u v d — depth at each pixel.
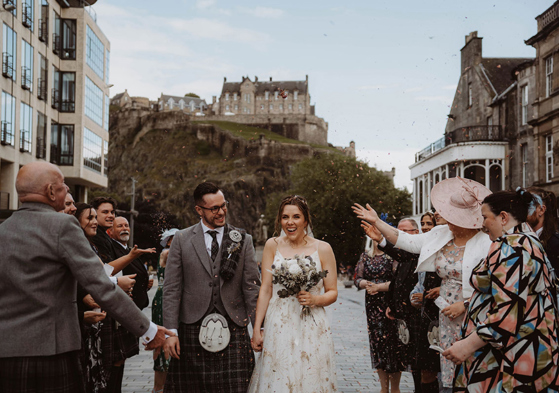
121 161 140.62
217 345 4.70
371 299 6.58
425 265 4.79
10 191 27.67
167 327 4.69
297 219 4.66
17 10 27.78
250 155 124.81
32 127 30.25
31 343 3.15
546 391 3.37
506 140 29.94
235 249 4.90
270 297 4.68
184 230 5.05
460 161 31.20
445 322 4.64
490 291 3.64
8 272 3.20
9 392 3.12
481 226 4.46
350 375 7.76
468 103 36.69
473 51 36.00
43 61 31.81
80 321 4.32
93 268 3.31
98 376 4.82
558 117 23.94
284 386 4.33
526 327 3.36
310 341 4.45
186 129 135.88
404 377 7.96
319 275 4.51
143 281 5.92
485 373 3.52
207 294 4.81
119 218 6.00
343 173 49.19
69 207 4.87
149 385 7.22
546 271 3.50
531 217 4.37
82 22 34.66
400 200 51.97
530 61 27.19
